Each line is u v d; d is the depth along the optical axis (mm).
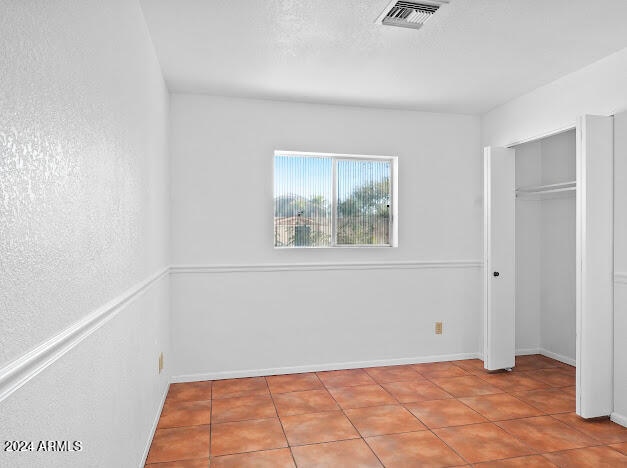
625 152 2875
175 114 3768
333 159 4234
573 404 3238
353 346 4164
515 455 2488
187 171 3789
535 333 4527
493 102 4066
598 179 2939
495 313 3957
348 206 4262
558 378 3818
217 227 3848
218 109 3852
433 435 2736
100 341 1517
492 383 3699
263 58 3027
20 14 933
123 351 1872
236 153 3889
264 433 2768
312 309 4062
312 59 3055
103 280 1570
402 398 3359
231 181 3879
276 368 3975
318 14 2420
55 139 1124
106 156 1611
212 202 3840
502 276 3982
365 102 4051
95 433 1456
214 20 2477
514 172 4035
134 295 2094
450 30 2623
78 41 1299
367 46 2846
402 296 4281
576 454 2498
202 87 3629
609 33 2670
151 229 2689
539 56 3018
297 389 3568
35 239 1008
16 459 905
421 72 3309
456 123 4434
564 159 4227
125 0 1935
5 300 872
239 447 2584
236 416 3027
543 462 2410
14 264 908
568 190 3783
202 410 3133
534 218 4488
